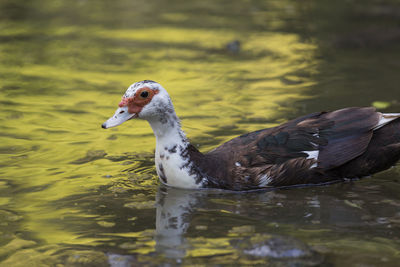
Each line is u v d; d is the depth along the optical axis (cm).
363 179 994
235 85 1517
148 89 927
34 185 972
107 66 1712
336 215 852
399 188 952
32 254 743
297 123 991
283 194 939
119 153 1119
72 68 1697
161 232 802
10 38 2012
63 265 714
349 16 2188
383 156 959
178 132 961
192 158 962
